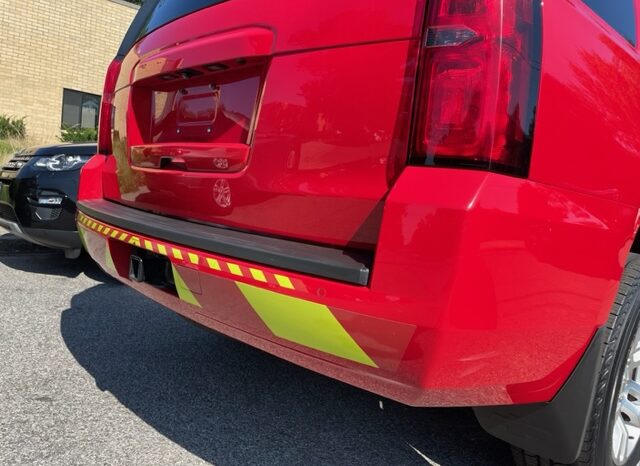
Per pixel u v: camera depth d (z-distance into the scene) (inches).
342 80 69.5
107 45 630.5
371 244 66.8
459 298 55.7
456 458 97.7
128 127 110.3
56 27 587.8
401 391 62.4
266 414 109.7
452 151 59.2
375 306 59.2
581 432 75.2
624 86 76.9
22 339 140.1
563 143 64.3
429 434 105.7
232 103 86.8
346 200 68.7
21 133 527.8
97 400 110.7
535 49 61.0
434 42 61.1
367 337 60.6
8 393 110.7
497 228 56.6
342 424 107.7
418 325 57.0
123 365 128.6
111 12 627.5
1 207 209.5
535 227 60.1
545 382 70.0
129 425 101.9
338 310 61.9
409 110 63.5
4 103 563.8
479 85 58.4
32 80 578.6
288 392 120.1
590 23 71.9
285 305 66.9
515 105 59.2
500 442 102.7
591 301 70.4
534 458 82.6
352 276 60.9
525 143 60.1
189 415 107.3
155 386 119.0
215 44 87.0
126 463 89.7
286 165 75.1
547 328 65.0
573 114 65.6
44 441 94.2
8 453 89.7
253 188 79.4
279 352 73.8
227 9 87.5
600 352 73.9
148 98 108.0
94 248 109.0
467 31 59.3
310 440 101.1
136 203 107.3
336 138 69.8
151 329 154.2
